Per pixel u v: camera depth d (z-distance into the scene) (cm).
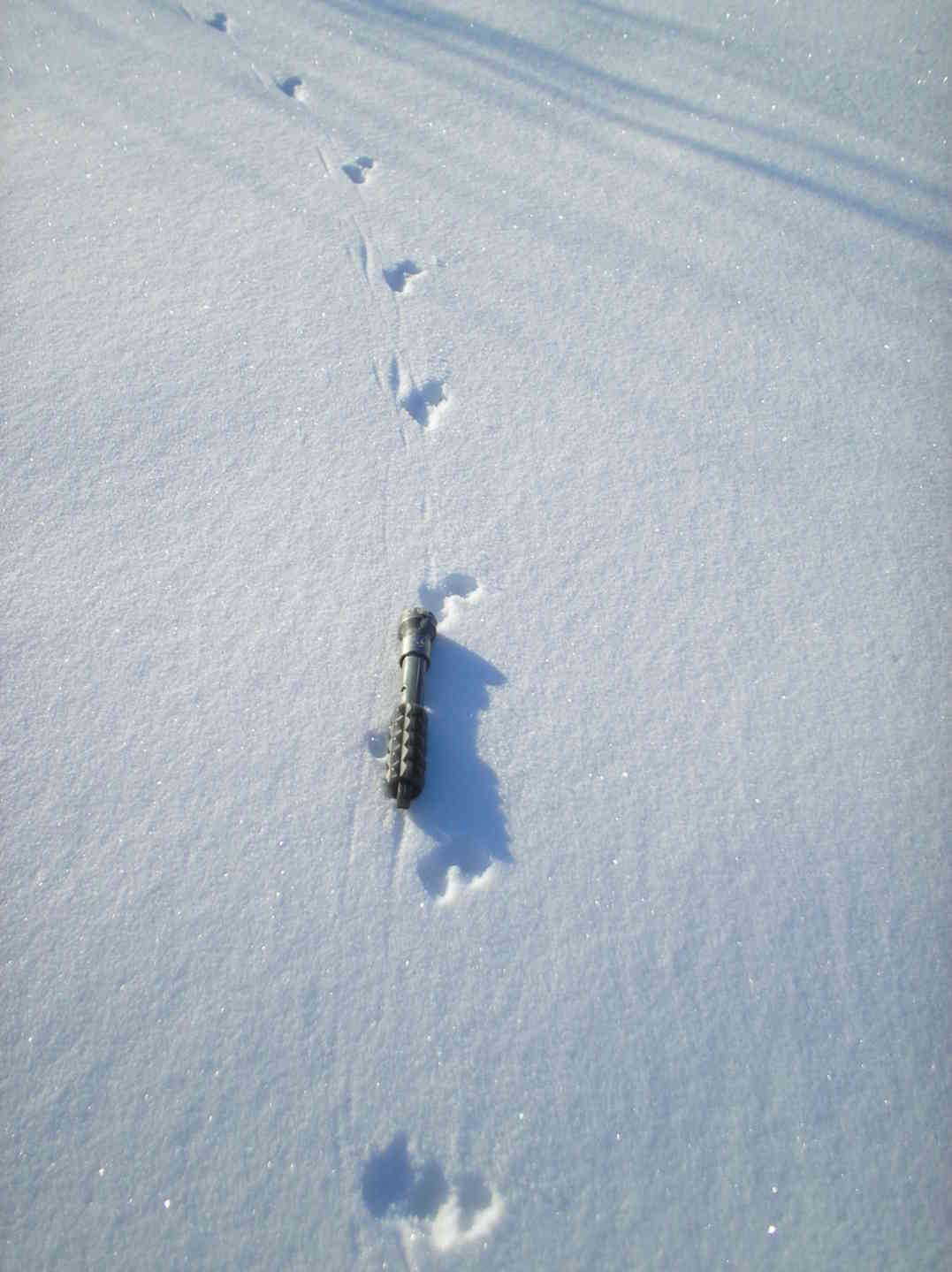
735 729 173
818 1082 138
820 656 182
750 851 159
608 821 162
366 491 206
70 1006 146
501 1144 133
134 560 196
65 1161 133
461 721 175
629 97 289
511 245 254
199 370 226
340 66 302
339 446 214
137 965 150
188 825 163
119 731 174
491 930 151
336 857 159
